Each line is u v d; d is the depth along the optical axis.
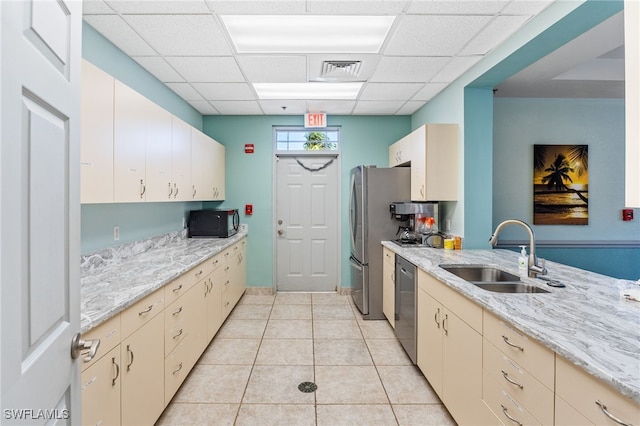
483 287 1.83
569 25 1.84
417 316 2.40
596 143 3.67
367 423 1.84
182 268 2.07
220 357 2.62
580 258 3.63
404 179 3.54
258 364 2.51
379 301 3.50
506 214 3.65
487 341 1.42
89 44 2.05
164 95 3.13
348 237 4.37
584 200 3.64
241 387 2.20
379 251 3.52
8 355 0.57
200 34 2.17
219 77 2.94
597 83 3.21
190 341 2.24
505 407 1.28
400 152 3.81
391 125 4.34
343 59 2.58
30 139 0.65
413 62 2.64
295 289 4.52
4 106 0.56
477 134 2.89
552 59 2.64
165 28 2.09
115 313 1.31
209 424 1.83
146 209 2.80
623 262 3.65
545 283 1.71
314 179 4.49
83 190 1.55
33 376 0.66
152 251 2.76
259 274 4.36
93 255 2.05
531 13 1.94
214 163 3.79
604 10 1.70
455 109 3.05
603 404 0.85
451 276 1.88
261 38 2.26
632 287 1.62
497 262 2.29
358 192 3.66
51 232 0.74
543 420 1.06
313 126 4.15
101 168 1.69
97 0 1.79
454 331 1.77
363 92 3.38
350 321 3.43
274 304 3.97
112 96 1.78
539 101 3.65
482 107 2.89
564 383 0.98
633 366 0.84
